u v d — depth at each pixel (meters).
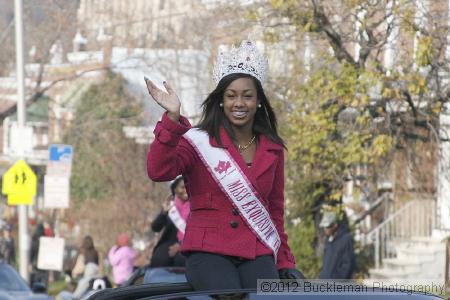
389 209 34.69
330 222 25.50
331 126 27.81
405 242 34.03
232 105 8.76
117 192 49.22
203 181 8.70
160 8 48.78
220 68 8.88
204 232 8.62
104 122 50.50
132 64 50.88
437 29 27.00
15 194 35.53
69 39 51.84
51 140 57.03
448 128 29.88
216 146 8.70
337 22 28.17
